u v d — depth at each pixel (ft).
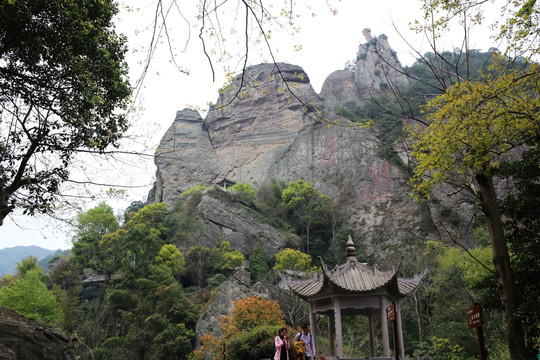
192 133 407.44
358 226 273.33
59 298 174.60
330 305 57.52
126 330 161.68
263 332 68.08
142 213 255.09
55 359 31.01
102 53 46.26
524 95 42.50
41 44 42.83
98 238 234.99
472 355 109.50
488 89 38.99
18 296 147.23
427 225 246.27
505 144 40.65
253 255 226.99
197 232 246.27
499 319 106.52
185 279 218.18
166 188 361.71
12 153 43.57
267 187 326.03
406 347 136.77
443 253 164.86
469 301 117.60
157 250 207.51
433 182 43.83
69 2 42.93
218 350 94.89
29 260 227.20
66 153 45.09
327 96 402.52
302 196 291.99
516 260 49.29
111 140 45.75
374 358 53.36
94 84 45.32
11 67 43.75
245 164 380.58
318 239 266.77
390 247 249.96
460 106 39.70
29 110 44.55
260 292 171.32
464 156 41.98
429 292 149.79
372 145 305.12
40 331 31.91
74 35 43.73
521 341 39.96
